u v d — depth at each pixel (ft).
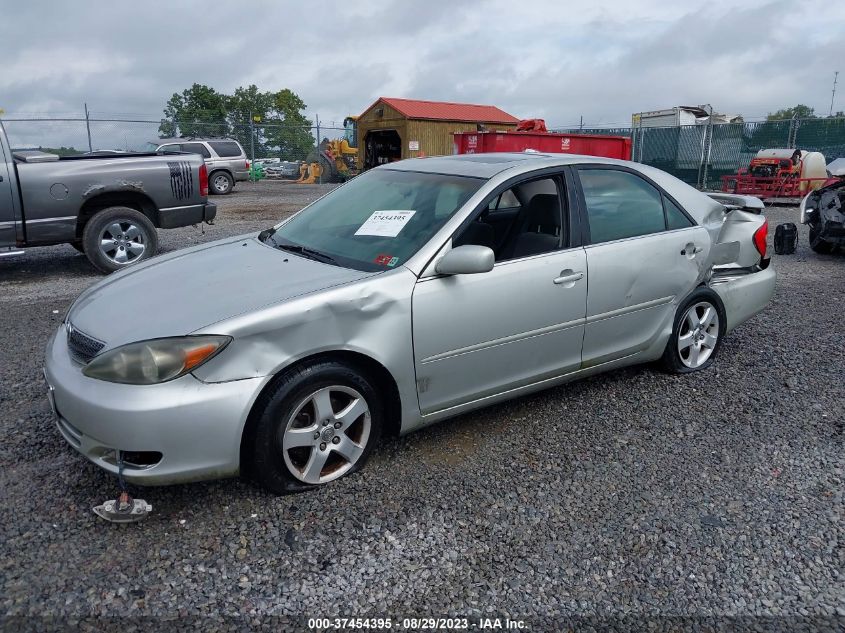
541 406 14.19
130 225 27.22
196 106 187.62
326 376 10.31
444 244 11.41
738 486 11.23
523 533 9.85
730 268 16.43
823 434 13.12
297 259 12.09
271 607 8.30
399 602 8.45
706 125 76.74
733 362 16.98
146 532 9.63
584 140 50.03
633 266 13.79
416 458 11.90
